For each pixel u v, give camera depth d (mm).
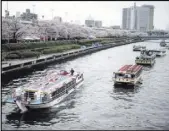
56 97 47281
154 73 83000
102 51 160375
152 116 42750
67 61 108750
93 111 44688
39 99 43625
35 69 85875
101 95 55031
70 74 62750
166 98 53375
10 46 101375
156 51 136000
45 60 98062
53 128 37188
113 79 63562
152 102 50438
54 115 42375
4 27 111062
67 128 37281
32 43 119000
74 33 187625
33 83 50469
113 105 48156
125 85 63250
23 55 94125
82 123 39250
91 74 78938
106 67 93750
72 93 56125
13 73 75562
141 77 74562
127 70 66188
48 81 52219
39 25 155125
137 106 47812
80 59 116625
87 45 171750
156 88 62094
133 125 38906
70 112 43938
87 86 63000
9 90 55062
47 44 131250
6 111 43406
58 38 169625
